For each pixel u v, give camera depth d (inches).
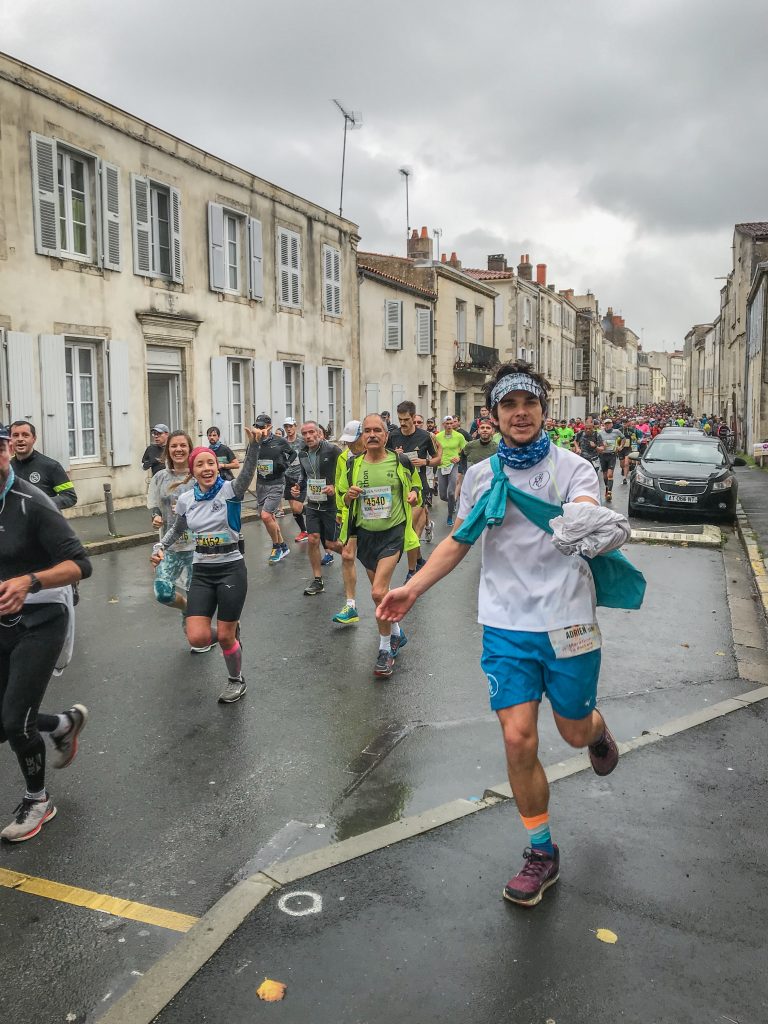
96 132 559.2
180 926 117.5
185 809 153.3
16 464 268.7
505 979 102.5
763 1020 95.4
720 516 541.6
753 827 139.8
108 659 249.3
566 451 118.6
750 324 1299.2
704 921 113.6
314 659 248.5
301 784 163.3
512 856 130.6
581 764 164.4
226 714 202.7
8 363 496.7
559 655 115.4
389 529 238.1
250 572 388.8
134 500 601.9
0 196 489.7
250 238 738.2
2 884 128.3
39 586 133.3
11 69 490.9
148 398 640.4
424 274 1184.8
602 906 117.1
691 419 2322.8
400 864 128.4
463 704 208.8
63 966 109.0
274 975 104.0
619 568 119.3
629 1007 97.6
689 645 260.7
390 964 105.7
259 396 762.2
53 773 169.2
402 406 396.8
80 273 550.0
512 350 1638.8
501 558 119.0
